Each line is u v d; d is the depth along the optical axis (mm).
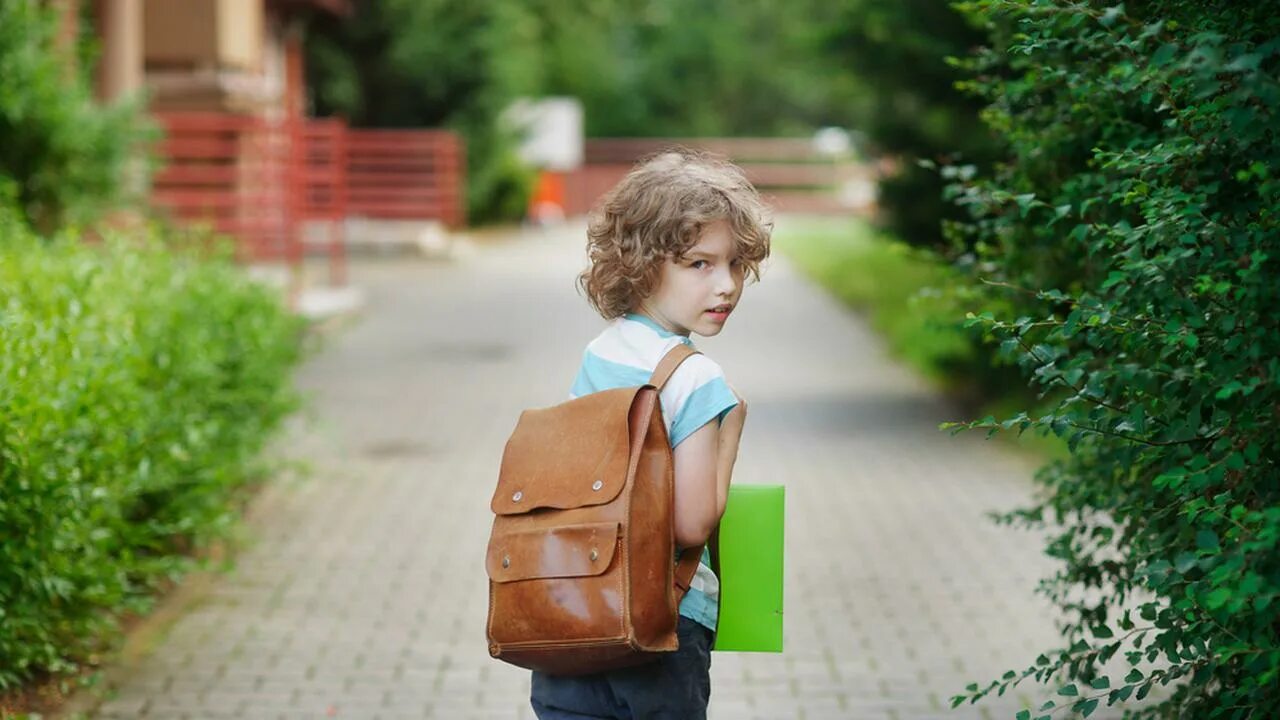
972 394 12672
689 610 3070
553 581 2863
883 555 7621
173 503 6656
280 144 18281
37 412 4957
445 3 33094
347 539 7930
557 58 49781
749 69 58094
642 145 44219
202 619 6414
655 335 3076
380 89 33031
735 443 3051
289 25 26422
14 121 9891
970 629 6332
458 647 6094
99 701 5344
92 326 5992
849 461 10133
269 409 8648
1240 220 3107
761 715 5312
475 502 8898
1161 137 3877
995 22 4684
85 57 11305
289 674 5715
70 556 5363
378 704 5402
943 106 10711
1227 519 2895
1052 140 4340
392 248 27703
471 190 34344
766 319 18891
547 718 3088
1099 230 3477
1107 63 3871
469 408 12352
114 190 10766
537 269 25812
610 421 2928
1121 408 3225
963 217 10477
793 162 43875
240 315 8547
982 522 8328
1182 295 3016
